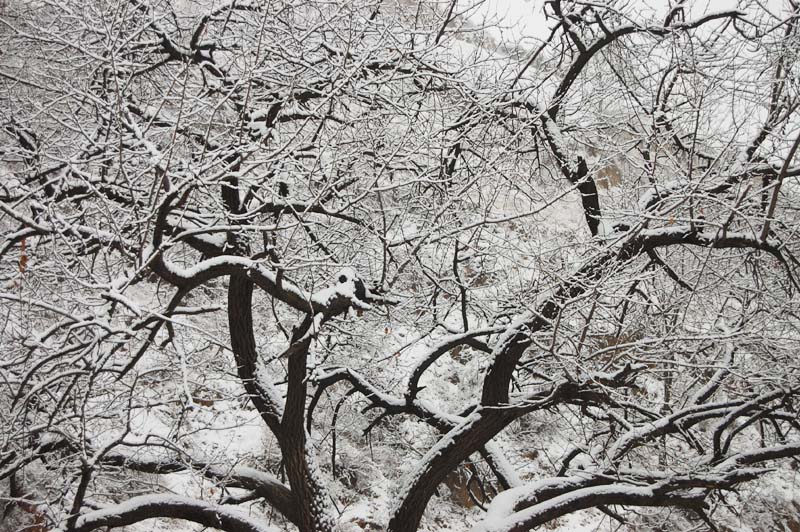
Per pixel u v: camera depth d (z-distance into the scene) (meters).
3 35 8.39
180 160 7.30
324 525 8.34
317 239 9.20
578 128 9.96
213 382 13.59
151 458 8.35
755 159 8.55
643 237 8.38
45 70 8.60
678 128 9.61
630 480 8.38
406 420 15.16
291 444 8.37
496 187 8.34
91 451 7.46
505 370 8.48
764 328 8.68
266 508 12.10
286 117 8.35
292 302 7.35
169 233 7.99
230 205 8.30
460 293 9.75
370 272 10.24
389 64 8.61
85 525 7.32
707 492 8.27
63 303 7.98
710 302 10.00
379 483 14.04
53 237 6.70
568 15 8.93
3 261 7.79
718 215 8.88
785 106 8.58
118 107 6.41
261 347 11.31
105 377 8.19
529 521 8.15
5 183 7.12
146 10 8.15
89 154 7.53
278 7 8.59
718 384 9.18
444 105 9.40
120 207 7.12
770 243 8.23
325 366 9.98
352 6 7.59
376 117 8.07
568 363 8.30
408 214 9.63
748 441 15.20
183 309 6.46
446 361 16.16
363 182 8.79
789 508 15.18
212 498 11.88
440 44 8.34
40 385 6.12
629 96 9.49
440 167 8.20
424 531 13.88
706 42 9.09
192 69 8.02
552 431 15.86
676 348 8.44
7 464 7.19
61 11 8.24
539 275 9.09
